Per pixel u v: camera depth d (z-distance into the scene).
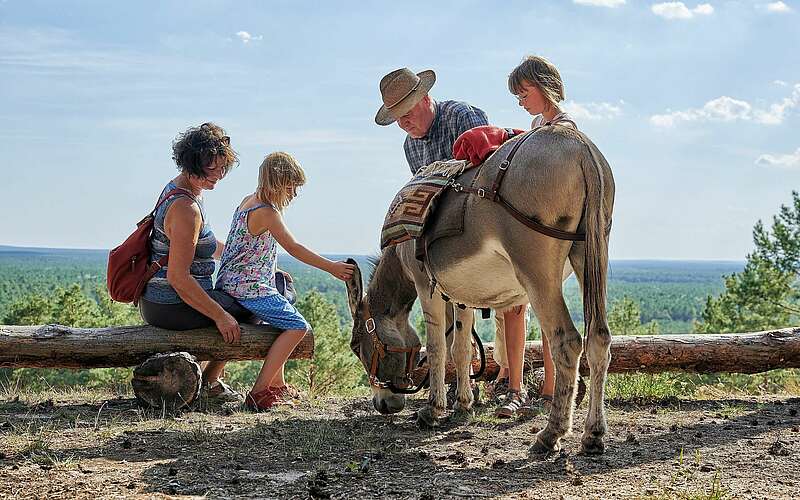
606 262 4.48
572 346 4.59
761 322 27.70
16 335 6.76
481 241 4.80
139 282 6.74
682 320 159.12
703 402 7.23
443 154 6.50
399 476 4.48
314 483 4.32
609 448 5.10
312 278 157.50
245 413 6.65
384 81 6.38
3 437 5.54
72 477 4.45
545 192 4.46
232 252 7.02
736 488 4.19
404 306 6.21
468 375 6.32
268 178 6.79
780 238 27.41
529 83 5.35
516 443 5.34
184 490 4.21
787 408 6.88
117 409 6.83
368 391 8.58
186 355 6.58
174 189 6.62
